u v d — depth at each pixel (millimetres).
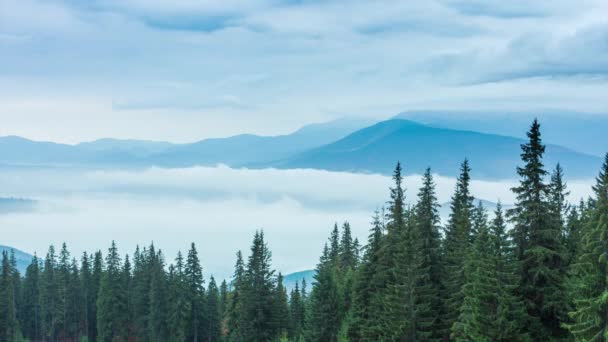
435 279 51781
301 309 102125
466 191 54688
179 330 97000
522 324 38594
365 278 61750
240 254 99688
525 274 40062
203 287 99438
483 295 38312
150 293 104562
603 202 30734
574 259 39156
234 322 95938
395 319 49375
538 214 39188
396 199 56875
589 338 30531
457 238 51781
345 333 63000
